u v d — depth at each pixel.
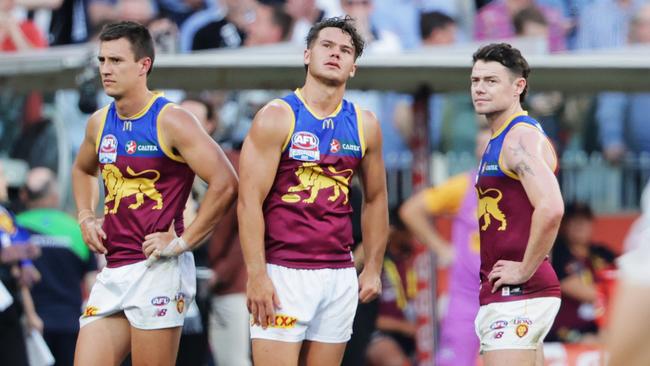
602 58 25.69
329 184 18.52
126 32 18.16
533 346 18.20
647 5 30.95
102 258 30.27
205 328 27.28
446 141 38.69
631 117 39.34
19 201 32.09
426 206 28.27
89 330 18.55
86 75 24.92
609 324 5.99
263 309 18.19
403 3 33.44
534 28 32.09
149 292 18.34
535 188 17.59
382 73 26.67
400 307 32.25
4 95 37.56
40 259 29.45
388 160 37.31
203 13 34.41
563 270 33.62
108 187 18.75
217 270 27.64
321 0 34.50
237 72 26.42
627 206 37.84
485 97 18.50
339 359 19.08
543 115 39.34
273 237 18.47
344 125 18.58
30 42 34.72
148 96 18.55
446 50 25.89
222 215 18.44
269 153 18.17
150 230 18.39
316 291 18.38
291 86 27.44
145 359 18.55
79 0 34.97
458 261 27.50
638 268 5.88
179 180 18.67
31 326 27.86
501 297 18.31
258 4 34.38
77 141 38.22
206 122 26.98
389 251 32.41
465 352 27.34
